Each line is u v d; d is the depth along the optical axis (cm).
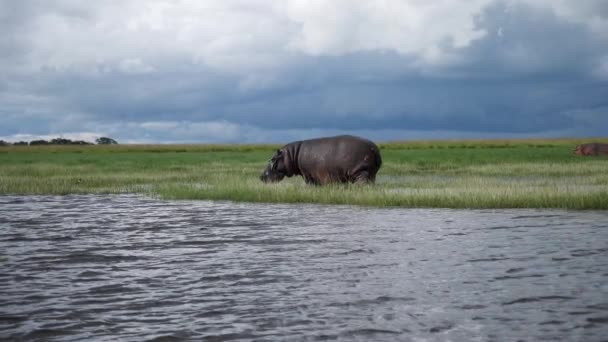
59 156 6869
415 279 824
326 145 2248
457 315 653
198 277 863
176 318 662
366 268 901
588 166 3281
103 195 2306
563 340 567
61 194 2366
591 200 1617
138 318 664
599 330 595
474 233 1224
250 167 3891
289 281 825
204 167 3994
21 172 3516
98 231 1345
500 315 650
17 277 877
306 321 641
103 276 880
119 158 6006
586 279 809
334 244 1121
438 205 1717
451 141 11969
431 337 583
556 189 1820
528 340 569
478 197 1708
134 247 1130
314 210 1694
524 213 1538
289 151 2342
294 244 1130
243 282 825
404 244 1107
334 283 808
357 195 1858
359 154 2198
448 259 960
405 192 1894
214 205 1881
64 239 1235
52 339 596
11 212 1736
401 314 660
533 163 3762
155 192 2330
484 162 4044
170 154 7312
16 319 664
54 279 862
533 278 819
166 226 1412
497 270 871
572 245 1070
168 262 979
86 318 666
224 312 681
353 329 611
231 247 1112
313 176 2288
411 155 5406
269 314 669
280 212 1659
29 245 1162
